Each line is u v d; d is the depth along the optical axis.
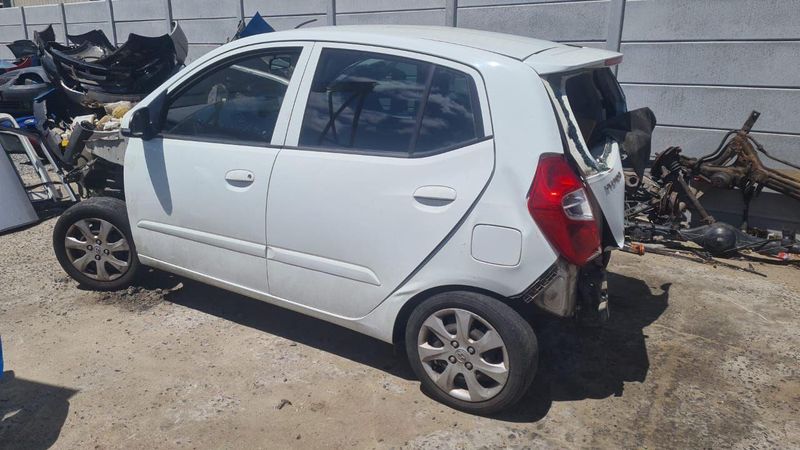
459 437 3.06
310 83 3.44
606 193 3.29
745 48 5.83
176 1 10.16
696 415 3.28
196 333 4.01
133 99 7.27
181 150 3.83
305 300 3.55
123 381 3.47
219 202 3.70
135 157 4.03
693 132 6.27
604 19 6.43
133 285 4.58
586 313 3.17
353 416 3.21
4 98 9.19
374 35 3.37
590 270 3.21
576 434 3.10
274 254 3.56
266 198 3.50
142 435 3.04
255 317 4.24
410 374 3.60
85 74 7.23
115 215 4.28
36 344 3.84
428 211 3.03
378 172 3.16
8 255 5.30
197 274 3.97
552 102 2.97
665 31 6.16
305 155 3.38
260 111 3.62
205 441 3.00
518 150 2.90
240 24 7.20
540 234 2.85
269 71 3.61
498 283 2.94
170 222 3.97
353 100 3.32
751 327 4.24
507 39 3.52
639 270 5.22
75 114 7.37
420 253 3.08
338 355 3.78
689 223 6.19
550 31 6.78
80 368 3.59
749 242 5.45
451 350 3.16
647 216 6.05
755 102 5.91
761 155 6.01
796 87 5.70
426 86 3.14
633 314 4.41
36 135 6.38
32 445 2.96
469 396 3.19
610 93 4.04
